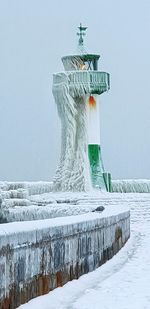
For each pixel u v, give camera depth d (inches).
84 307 403.9
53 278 458.6
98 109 1882.4
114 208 984.9
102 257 650.8
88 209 1103.0
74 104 1840.6
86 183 1822.1
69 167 1844.2
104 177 1873.8
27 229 403.5
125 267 619.8
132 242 924.6
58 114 1854.1
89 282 514.9
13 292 375.6
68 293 454.0
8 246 367.6
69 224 503.5
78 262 536.1
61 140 1859.0
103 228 661.9
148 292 464.8
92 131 1865.2
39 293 426.3
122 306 407.5
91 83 1843.0
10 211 1341.0
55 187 1856.5
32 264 411.5
